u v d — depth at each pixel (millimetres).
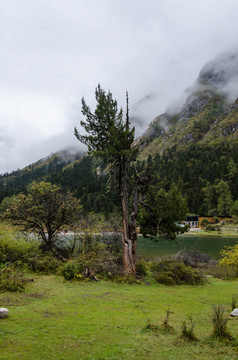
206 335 6219
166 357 4910
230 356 4961
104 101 19453
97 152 19359
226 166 142625
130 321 7551
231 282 17594
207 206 114938
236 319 7582
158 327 6719
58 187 24953
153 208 19828
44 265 18250
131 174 20812
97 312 8562
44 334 6059
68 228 24953
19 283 11789
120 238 23969
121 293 12438
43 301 9812
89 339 5840
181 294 12820
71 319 7500
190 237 69688
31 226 23266
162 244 47469
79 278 15547
